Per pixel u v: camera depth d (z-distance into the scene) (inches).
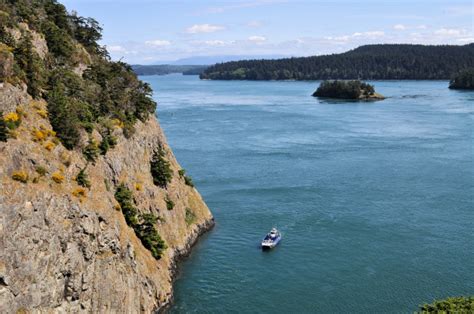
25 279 1654.8
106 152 2416.3
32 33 2588.6
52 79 2356.1
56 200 1846.7
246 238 3181.6
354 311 2362.2
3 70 1964.8
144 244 2477.9
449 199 3895.2
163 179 2933.1
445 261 2842.0
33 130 1979.6
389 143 6082.7
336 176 4564.5
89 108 2497.5
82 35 3326.8
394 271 2736.2
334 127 7367.1
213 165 4916.3
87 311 1872.5
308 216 3553.2
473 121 7829.7
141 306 2178.9
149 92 3270.2
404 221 3442.4
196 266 2787.9
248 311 2359.7
